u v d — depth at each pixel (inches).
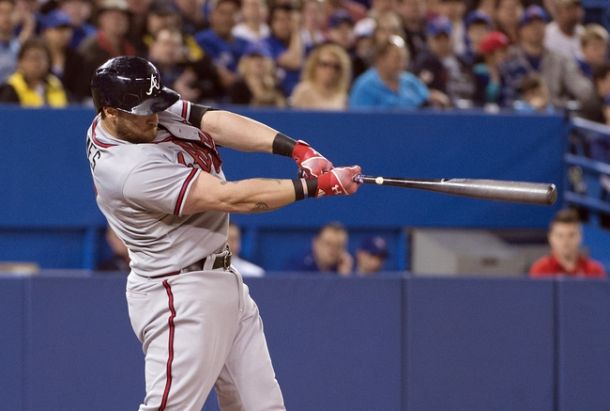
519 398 823.7
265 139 589.6
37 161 1069.8
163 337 591.2
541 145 1138.7
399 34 1305.4
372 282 813.2
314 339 812.6
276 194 553.6
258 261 1127.0
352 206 1125.1
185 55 1202.0
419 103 1206.9
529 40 1386.6
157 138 578.2
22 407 795.4
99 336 799.1
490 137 1130.0
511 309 821.9
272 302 808.3
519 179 1139.9
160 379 591.5
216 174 597.6
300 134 1096.8
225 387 620.1
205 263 589.9
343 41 1371.8
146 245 587.5
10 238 1088.8
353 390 815.7
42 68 1115.9
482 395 821.2
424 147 1120.8
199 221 585.0
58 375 796.6
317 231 1133.7
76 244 1101.1
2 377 792.3
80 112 1069.1
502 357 821.2
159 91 560.1
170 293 587.2
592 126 1131.3
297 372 812.6
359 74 1298.0
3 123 1059.3
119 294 799.7
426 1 1482.5
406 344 817.5
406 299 816.9
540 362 823.1
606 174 1134.4
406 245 1132.5
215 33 1280.8
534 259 1122.7
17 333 792.9
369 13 1499.8
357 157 1109.7
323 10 1412.4
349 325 813.9
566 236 975.6
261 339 618.2
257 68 1169.4
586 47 1419.8
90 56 1162.6
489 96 1314.0
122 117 560.4
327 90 1175.0
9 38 1195.3
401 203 1130.0
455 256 1083.3
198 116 600.4
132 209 573.3
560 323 823.1
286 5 1320.1
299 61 1325.0
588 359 824.3
